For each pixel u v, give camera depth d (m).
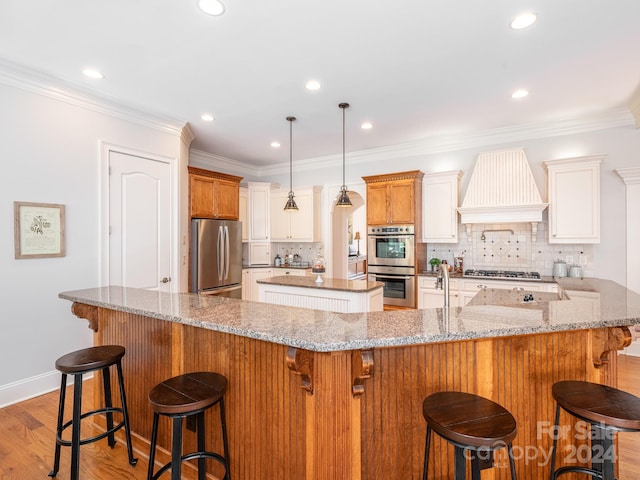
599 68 2.83
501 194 4.29
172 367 1.99
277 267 6.01
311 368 1.39
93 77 2.94
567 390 1.49
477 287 4.23
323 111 3.78
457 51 2.56
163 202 3.90
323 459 1.41
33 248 2.84
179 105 3.59
